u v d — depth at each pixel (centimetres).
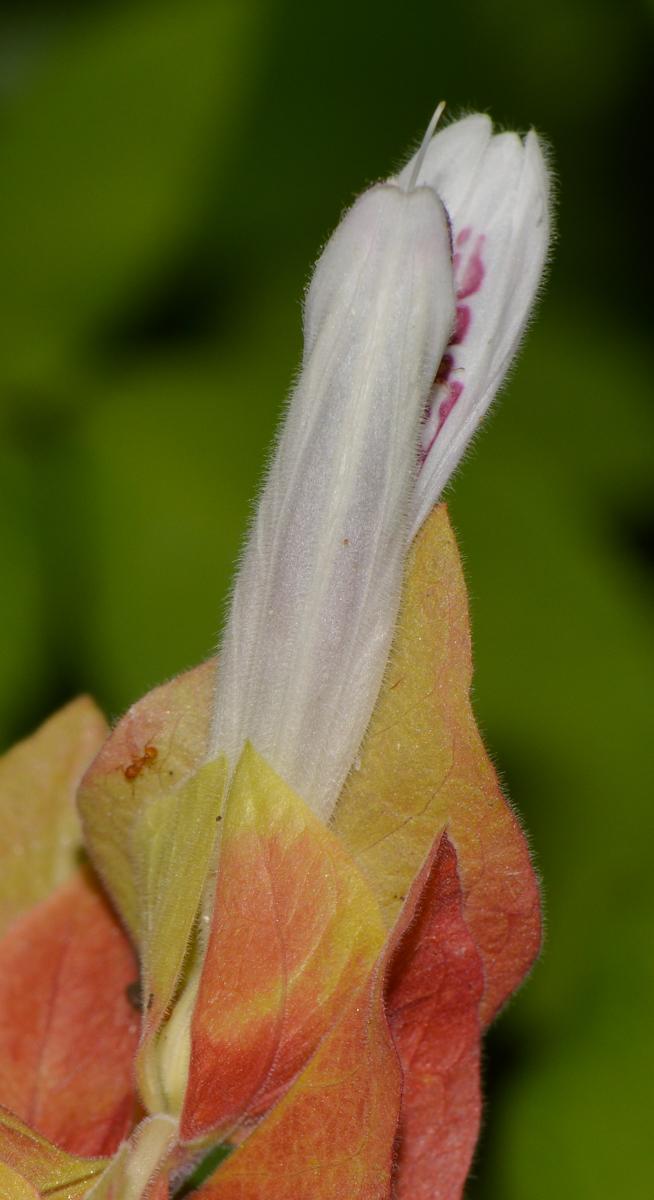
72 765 20
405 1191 18
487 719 28
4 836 20
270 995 18
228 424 30
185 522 29
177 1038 18
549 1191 23
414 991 18
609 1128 24
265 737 18
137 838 18
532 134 18
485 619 29
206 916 18
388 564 18
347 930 17
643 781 28
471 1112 18
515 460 31
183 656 27
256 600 18
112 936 19
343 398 17
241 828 17
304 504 18
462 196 18
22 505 29
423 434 18
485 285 18
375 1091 17
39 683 27
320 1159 17
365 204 17
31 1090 19
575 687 29
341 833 18
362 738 18
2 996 19
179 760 18
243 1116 18
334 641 18
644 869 27
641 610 30
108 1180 17
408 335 17
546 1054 25
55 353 31
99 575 28
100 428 30
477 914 18
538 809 28
